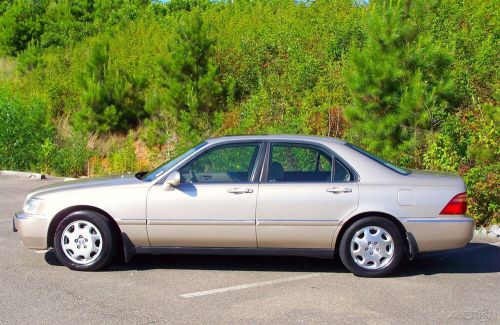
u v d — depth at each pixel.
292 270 7.12
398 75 11.18
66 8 31.25
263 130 14.79
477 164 9.83
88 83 19.03
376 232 6.70
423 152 11.11
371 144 11.41
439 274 6.97
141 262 7.44
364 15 17.00
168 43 17.84
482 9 15.33
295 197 6.67
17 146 17.95
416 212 6.66
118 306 5.73
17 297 5.98
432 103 11.08
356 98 11.76
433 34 14.40
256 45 18.78
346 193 6.66
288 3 23.52
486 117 10.24
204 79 17.02
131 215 6.78
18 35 29.27
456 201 6.70
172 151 15.53
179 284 6.50
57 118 21.23
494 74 12.78
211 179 6.88
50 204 6.92
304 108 14.61
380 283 6.57
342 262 6.97
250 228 6.69
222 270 7.11
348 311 5.61
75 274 6.85
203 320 5.34
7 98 19.12
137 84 19.47
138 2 31.39
